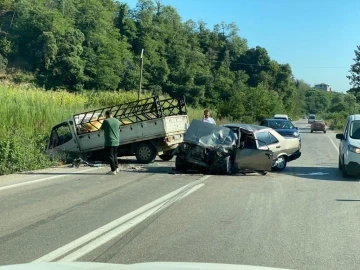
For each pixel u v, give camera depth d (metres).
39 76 65.81
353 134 15.28
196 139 15.31
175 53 85.56
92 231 7.61
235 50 112.12
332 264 6.06
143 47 82.88
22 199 10.43
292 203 10.30
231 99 51.97
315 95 184.88
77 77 66.19
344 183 13.62
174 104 20.16
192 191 11.76
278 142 16.47
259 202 10.37
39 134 20.08
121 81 72.56
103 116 19.75
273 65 110.44
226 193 11.53
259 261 6.11
